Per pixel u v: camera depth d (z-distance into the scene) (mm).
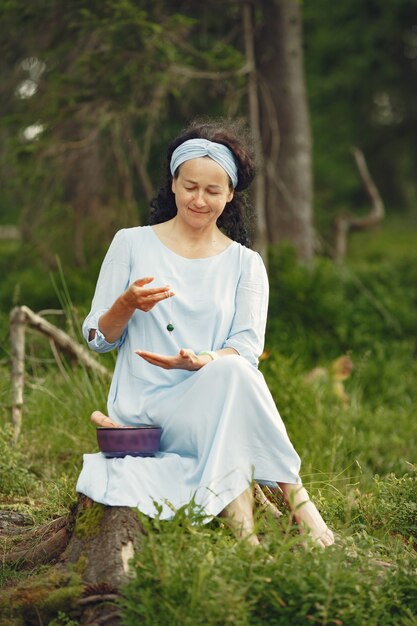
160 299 4777
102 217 12984
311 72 24094
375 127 25859
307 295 12508
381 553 5156
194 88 12781
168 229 5215
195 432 4750
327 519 5527
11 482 6523
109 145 12805
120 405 5008
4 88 13602
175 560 4223
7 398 7926
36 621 4406
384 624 4250
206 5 12781
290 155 13930
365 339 12094
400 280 13977
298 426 8648
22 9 11539
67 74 12305
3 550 5281
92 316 5043
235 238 5473
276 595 4109
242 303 5137
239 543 4301
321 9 21891
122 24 10742
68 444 7664
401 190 27500
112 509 4641
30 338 8695
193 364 4746
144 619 4148
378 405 10586
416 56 24297
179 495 4668
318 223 16594
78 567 4543
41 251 13250
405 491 5742
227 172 5078
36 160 12180
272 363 9328
